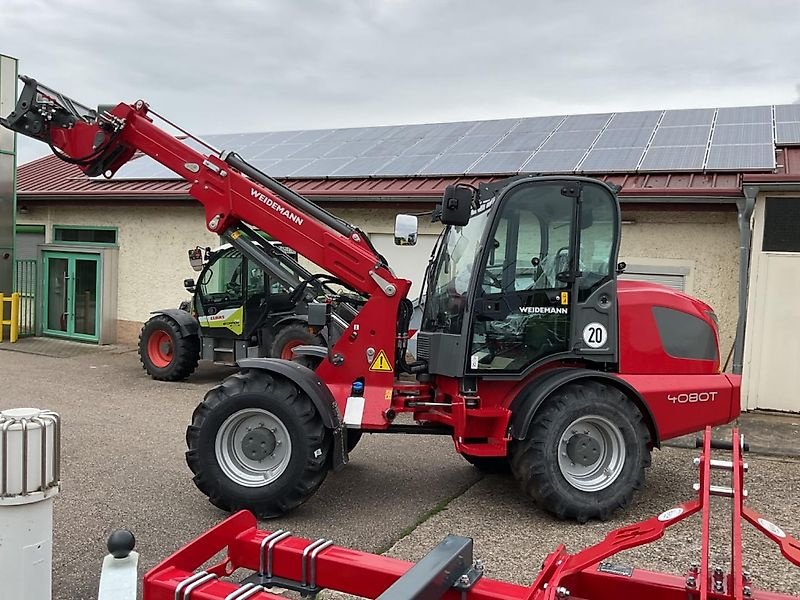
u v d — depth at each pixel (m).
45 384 10.39
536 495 5.09
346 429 5.23
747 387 9.23
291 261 6.09
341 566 2.72
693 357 5.66
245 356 10.73
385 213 11.98
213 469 4.98
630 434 5.19
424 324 6.04
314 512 5.24
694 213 9.78
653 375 5.52
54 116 6.38
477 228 5.39
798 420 8.80
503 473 6.41
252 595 2.42
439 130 14.55
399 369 5.65
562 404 5.09
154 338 11.11
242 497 4.95
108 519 4.94
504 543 4.69
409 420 8.55
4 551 3.06
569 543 4.72
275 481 4.96
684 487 6.09
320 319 5.49
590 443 5.20
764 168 9.23
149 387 10.44
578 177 5.29
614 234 5.33
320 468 4.98
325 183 12.48
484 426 5.32
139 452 6.76
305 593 2.77
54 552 4.33
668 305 5.65
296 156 14.34
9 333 15.00
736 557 2.47
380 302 5.43
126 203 14.43
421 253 11.74
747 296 9.22
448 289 5.69
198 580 2.51
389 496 5.68
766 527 2.75
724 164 9.70
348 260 5.57
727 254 9.68
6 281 14.99
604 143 11.51
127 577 2.43
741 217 9.09
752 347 9.23
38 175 17.09
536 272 5.25
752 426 8.45
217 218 5.95
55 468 3.23
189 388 10.43
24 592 3.10
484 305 5.18
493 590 2.45
